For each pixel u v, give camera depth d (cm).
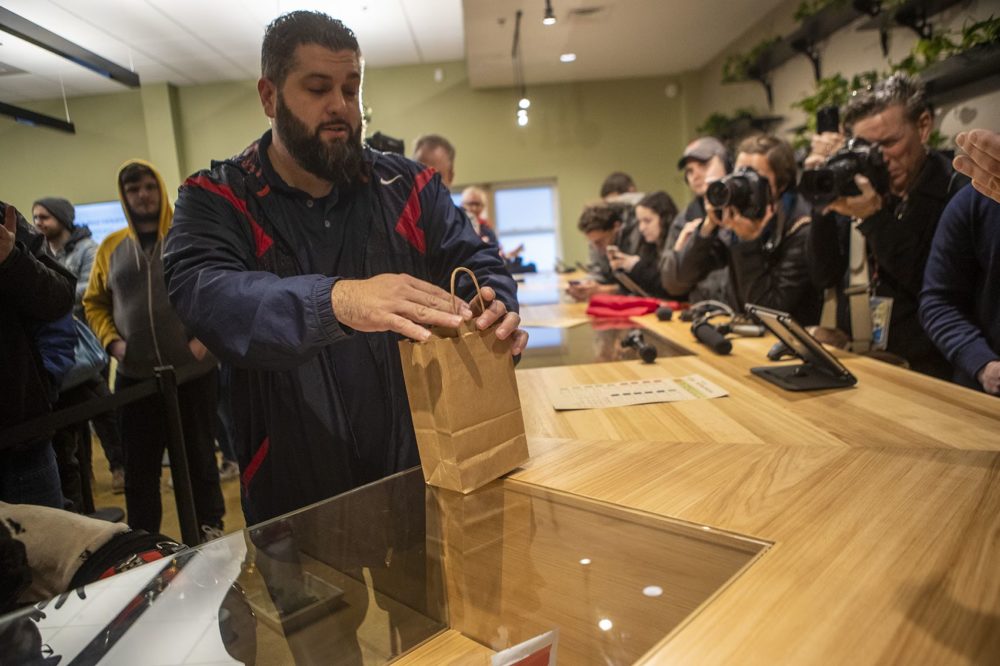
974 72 283
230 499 272
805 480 84
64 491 148
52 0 161
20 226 123
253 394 115
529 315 270
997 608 54
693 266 238
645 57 639
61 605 61
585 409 127
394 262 121
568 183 741
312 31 101
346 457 115
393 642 70
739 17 539
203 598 65
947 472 83
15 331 119
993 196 88
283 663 63
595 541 73
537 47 571
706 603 58
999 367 138
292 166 113
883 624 53
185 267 103
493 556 73
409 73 710
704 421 113
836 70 452
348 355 114
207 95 631
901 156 168
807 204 211
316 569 73
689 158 299
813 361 138
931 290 161
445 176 281
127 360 185
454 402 87
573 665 60
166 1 380
